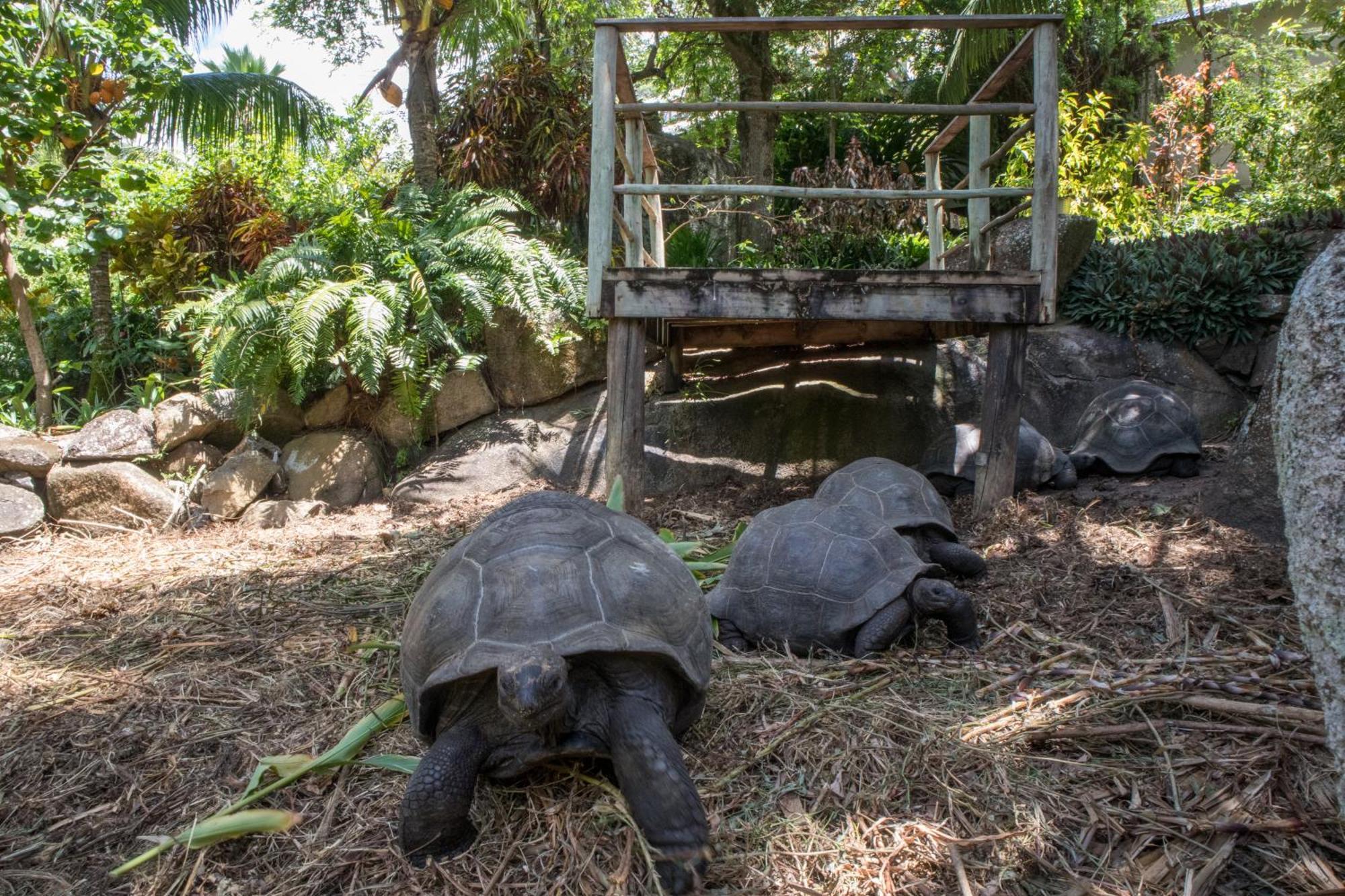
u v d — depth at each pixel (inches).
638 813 82.8
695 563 170.9
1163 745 104.5
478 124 348.5
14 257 255.9
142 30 263.7
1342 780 69.6
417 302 259.4
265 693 129.6
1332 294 72.0
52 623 165.2
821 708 116.3
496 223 281.1
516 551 100.0
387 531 227.9
